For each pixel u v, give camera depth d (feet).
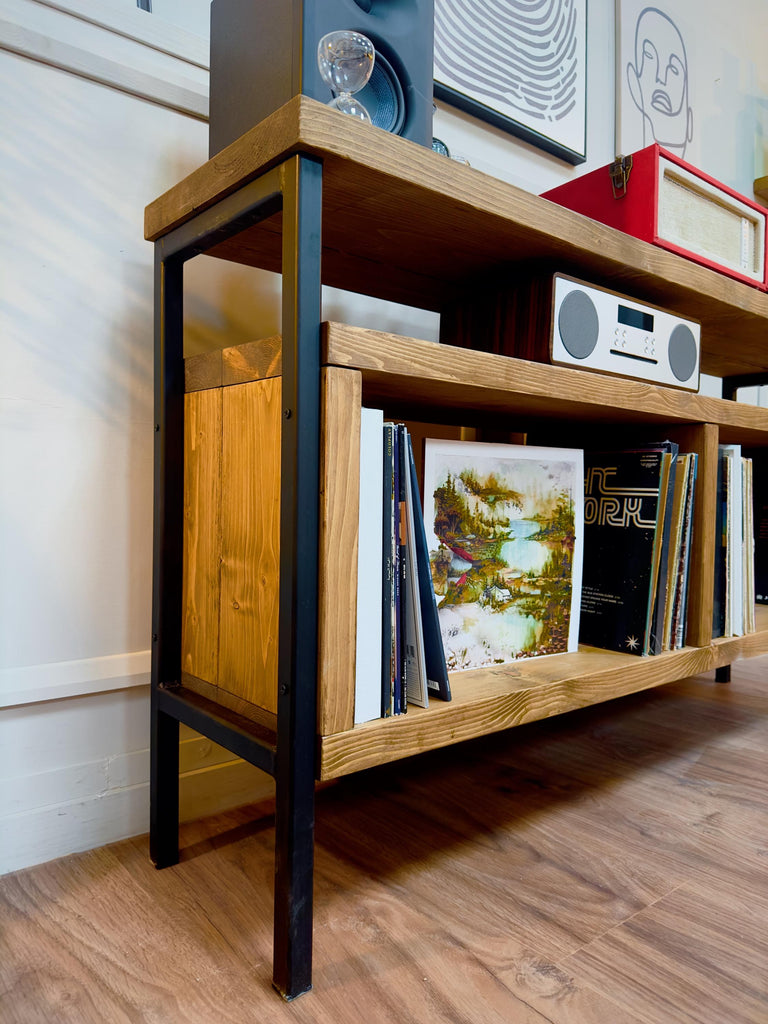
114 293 2.92
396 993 1.96
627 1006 1.92
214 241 2.40
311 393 1.93
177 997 1.95
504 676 2.79
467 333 3.42
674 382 3.38
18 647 2.71
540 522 3.19
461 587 2.90
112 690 2.89
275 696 2.15
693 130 6.54
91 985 2.00
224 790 3.20
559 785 3.46
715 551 3.62
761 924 2.31
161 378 2.65
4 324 2.66
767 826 3.02
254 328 3.38
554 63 4.95
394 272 3.11
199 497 2.59
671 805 3.22
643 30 5.89
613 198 3.28
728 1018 1.87
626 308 3.10
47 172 2.75
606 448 4.02
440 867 2.67
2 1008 1.91
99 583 2.89
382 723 2.13
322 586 1.96
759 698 4.99
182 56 3.09
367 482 2.12
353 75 2.15
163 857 2.67
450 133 4.37
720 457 3.80
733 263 3.66
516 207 2.44
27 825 2.69
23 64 2.68
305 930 1.96
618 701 4.90
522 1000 1.94
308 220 1.89
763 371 5.65
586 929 2.27
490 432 4.43
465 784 3.47
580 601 3.42
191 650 2.65
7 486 2.67
